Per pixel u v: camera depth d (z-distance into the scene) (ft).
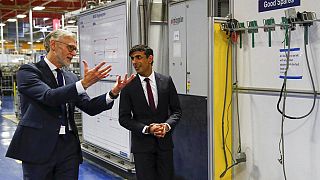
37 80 7.77
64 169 8.32
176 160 12.93
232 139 11.71
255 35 10.80
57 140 8.09
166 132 10.18
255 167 11.14
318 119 9.23
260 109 10.84
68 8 45.88
